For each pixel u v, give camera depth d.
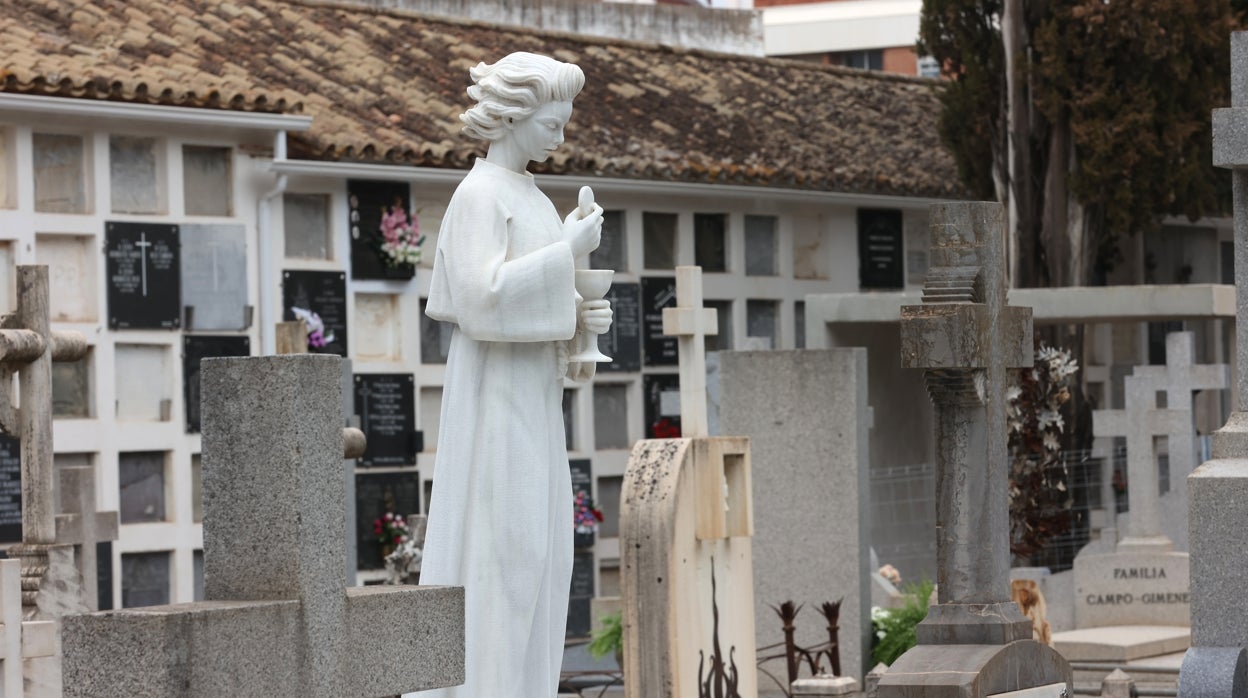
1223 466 10.73
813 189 24.27
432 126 21.34
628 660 12.41
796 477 16.56
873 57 47.41
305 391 6.15
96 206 18.58
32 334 12.74
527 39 25.14
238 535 6.19
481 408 8.62
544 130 8.80
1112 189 23.95
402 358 20.80
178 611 5.81
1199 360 29.75
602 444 22.47
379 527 20.20
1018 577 18.80
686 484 12.44
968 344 10.16
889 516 21.64
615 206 22.80
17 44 18.67
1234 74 10.84
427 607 6.65
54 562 12.77
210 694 5.82
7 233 18.02
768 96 26.62
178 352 18.98
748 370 16.72
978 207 10.36
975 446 10.29
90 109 18.22
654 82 25.62
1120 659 17.34
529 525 8.60
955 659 9.83
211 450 6.22
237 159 19.53
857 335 22.94
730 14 31.75
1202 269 30.14
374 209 20.56
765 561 16.61
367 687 6.43
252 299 19.53
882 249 25.64
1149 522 19.02
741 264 24.09
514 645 8.60
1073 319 21.55
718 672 12.62
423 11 27.48
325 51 22.11
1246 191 10.96
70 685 5.80
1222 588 10.61
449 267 8.57
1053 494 19.19
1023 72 23.78
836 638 14.02
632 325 22.78
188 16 21.27
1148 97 23.73
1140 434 19.09
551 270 8.50
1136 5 23.34
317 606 6.18
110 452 18.48
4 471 17.44
